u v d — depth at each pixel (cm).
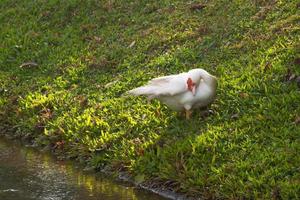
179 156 882
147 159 902
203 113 980
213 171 833
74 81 1248
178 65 1164
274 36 1152
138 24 1417
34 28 1563
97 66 1276
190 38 1266
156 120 997
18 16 1647
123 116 1043
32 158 1030
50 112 1153
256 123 912
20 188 885
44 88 1255
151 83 992
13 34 1555
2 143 1120
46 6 1645
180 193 837
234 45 1175
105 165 961
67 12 1580
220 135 902
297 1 1237
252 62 1084
